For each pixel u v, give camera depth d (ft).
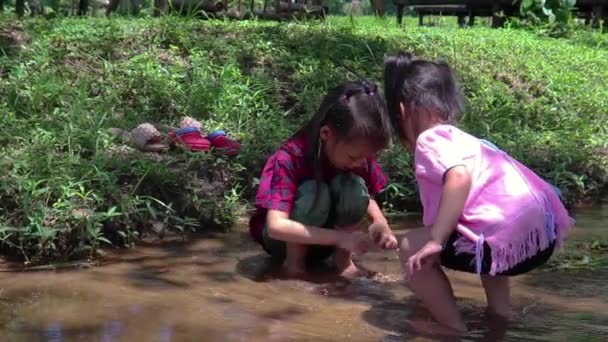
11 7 29.04
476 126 17.69
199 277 10.53
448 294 8.93
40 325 8.48
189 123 15.88
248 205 14.14
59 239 11.21
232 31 21.85
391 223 13.76
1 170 12.12
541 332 8.69
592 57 27.40
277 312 9.20
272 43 20.77
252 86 18.01
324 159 10.36
